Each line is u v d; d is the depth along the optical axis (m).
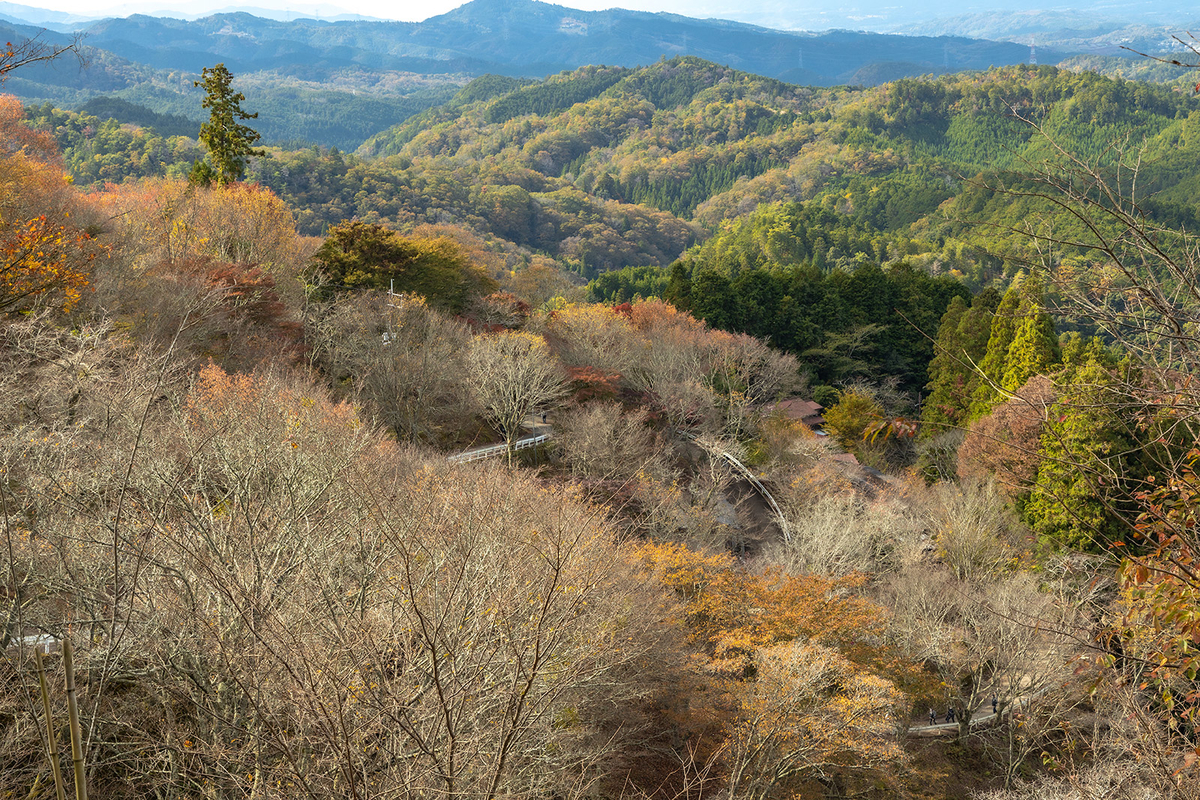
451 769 5.66
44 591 10.19
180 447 13.08
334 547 10.31
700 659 20.41
